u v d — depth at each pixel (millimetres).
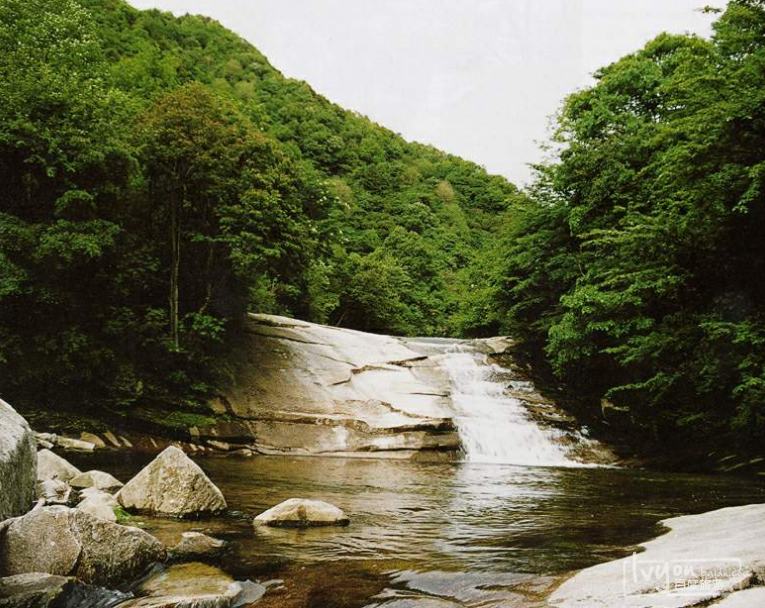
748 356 13469
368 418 17234
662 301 16922
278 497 8727
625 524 7055
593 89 24094
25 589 3895
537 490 10516
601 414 21219
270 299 29891
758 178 12461
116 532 4676
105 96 17891
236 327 20406
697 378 15820
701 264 15578
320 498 8867
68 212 16094
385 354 21859
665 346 15633
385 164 92250
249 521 6816
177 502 6930
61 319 15914
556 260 22938
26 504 5984
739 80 13141
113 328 16141
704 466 16391
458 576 4641
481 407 19703
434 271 66375
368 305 47312
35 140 15523
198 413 16625
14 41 19031
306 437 16500
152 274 18109
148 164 18031
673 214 15547
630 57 24844
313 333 22062
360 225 74688
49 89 16172
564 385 23328
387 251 65938
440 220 83938
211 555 5270
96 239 15211
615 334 17500
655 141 16125
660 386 16984
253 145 18859
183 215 19281
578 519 7445
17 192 16250
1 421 5934
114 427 15578
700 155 13641
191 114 18016
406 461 15422
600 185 20656
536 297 24844
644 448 18859
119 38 59094
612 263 18516
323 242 20969
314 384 18656
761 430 15781
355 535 6254
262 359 19312
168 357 17219
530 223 24750
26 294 14953
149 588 4289
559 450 17953
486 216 92188
